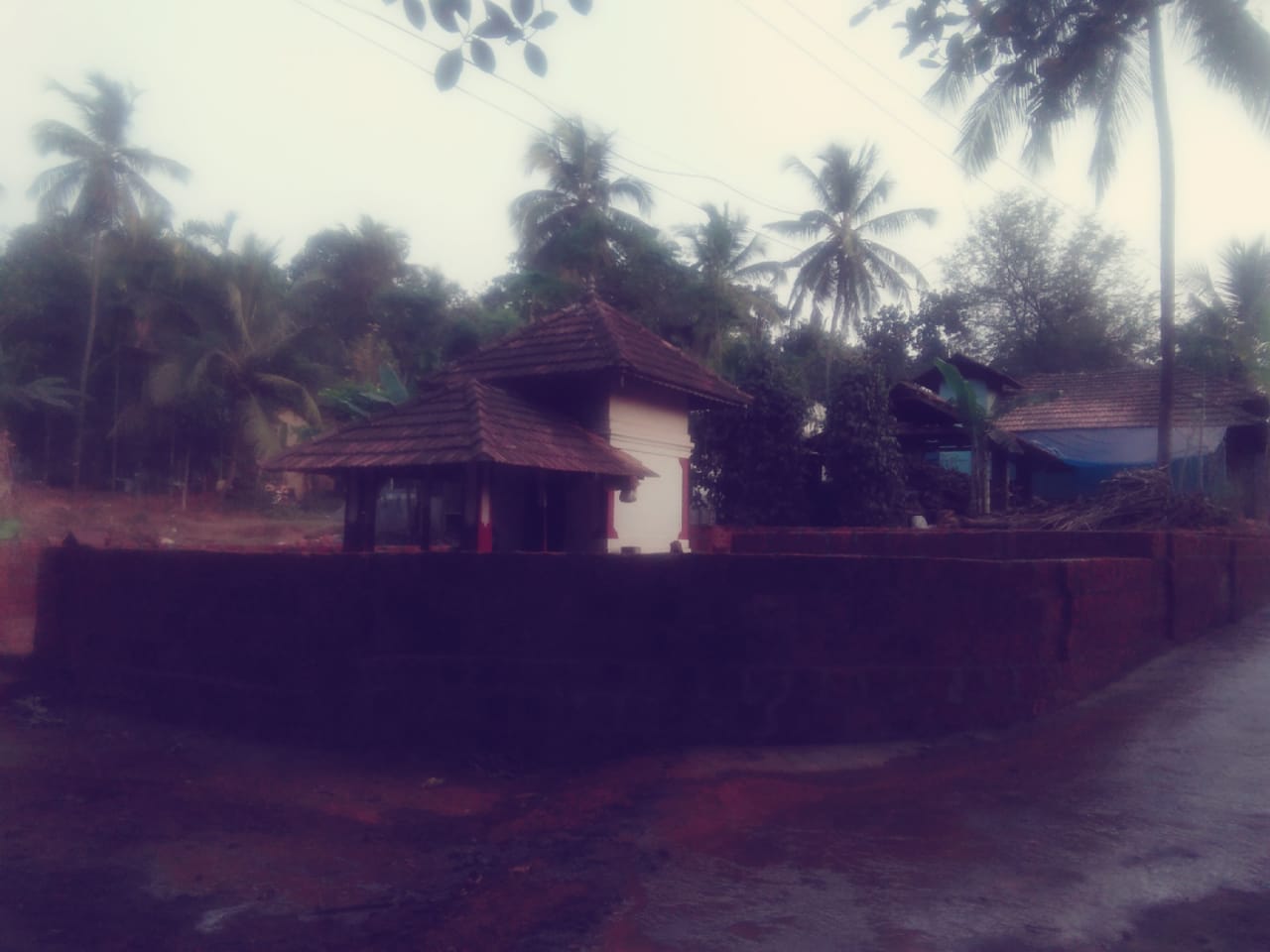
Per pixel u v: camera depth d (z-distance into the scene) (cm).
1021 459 2758
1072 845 566
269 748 861
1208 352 3164
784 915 492
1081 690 856
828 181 3316
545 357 1509
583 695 812
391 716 845
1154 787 649
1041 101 1814
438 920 513
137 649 987
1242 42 1755
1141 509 1773
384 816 696
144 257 3606
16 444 3528
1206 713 798
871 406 2358
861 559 800
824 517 2414
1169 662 982
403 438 1255
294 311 3869
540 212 3538
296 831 664
